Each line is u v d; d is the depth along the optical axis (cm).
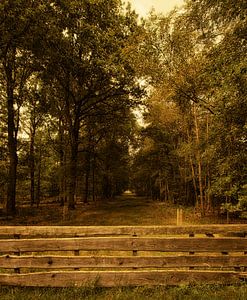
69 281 546
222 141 1038
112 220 1800
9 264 550
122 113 2942
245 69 810
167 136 3684
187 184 3656
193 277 556
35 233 567
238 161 966
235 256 569
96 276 548
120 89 2514
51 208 2842
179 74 1650
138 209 2661
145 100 2628
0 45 1764
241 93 875
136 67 1819
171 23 1545
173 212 2398
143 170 4434
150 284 550
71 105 2856
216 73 959
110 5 2223
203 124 2353
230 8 897
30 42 1792
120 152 3984
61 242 560
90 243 561
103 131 3366
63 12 1830
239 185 903
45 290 536
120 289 533
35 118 3120
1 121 2580
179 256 566
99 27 2228
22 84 2361
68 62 2144
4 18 1572
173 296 509
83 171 3366
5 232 564
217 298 498
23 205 3441
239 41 923
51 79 2327
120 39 2241
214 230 582
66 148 3127
